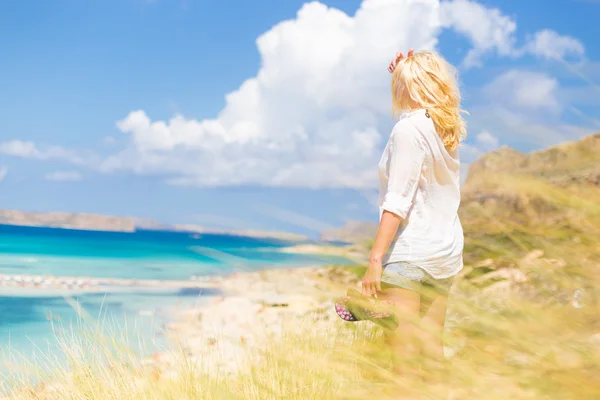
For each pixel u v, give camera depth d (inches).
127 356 106.1
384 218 95.3
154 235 3686.0
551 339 53.1
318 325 92.3
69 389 102.6
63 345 114.3
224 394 83.7
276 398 79.8
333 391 73.5
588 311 53.4
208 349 104.0
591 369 51.1
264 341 89.3
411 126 97.3
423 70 99.6
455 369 57.7
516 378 53.2
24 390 105.0
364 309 79.4
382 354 76.3
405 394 62.7
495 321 55.5
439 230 96.8
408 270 94.1
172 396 89.9
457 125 98.8
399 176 96.1
